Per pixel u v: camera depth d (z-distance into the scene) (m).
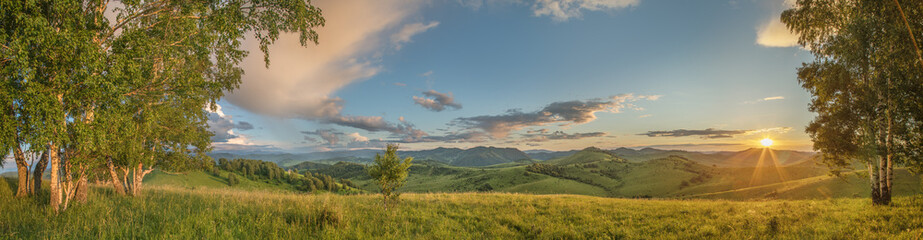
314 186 142.38
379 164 16.91
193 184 108.25
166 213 12.16
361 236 11.43
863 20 15.24
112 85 9.95
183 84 13.37
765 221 13.82
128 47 11.04
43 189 16.16
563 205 20.11
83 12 10.88
